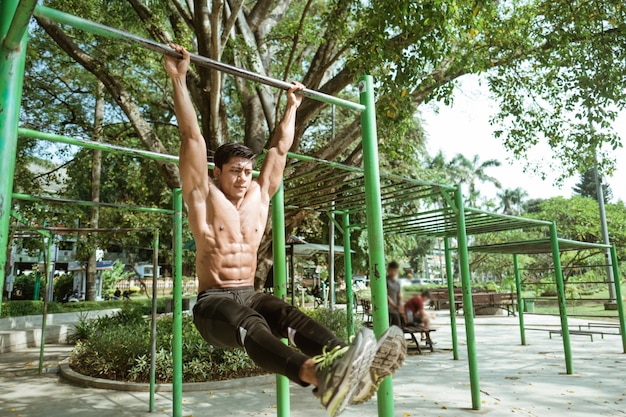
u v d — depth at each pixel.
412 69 6.89
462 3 6.46
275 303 2.31
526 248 10.14
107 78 9.28
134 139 13.87
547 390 6.06
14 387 7.01
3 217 1.52
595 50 8.97
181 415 5.09
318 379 1.65
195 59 2.31
